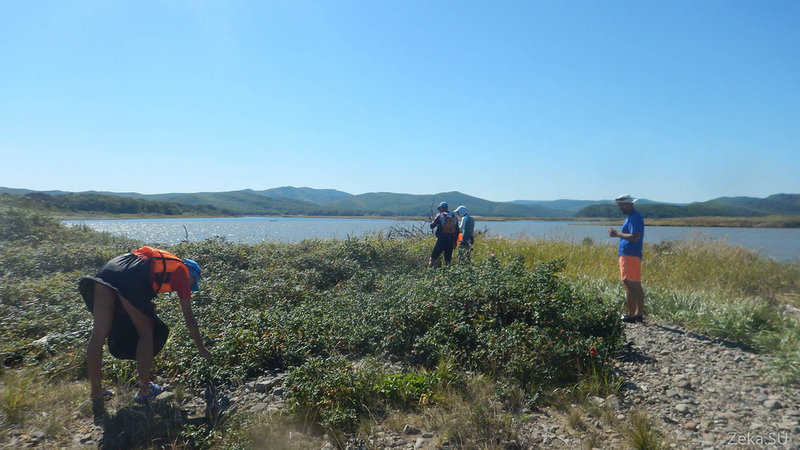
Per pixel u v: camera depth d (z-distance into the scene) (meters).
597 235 22.44
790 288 10.28
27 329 5.61
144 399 3.99
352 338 5.35
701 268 11.60
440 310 5.57
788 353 5.08
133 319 3.91
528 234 18.03
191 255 10.09
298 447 3.34
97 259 9.85
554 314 5.70
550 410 4.07
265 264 9.95
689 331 6.46
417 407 4.01
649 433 3.51
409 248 12.36
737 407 4.09
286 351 4.90
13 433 3.47
